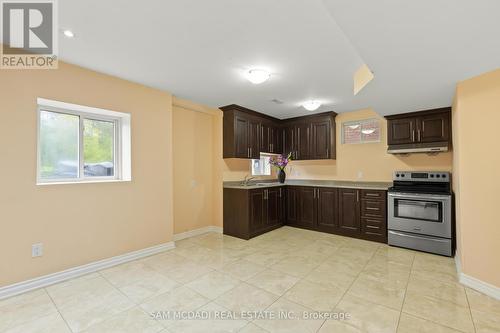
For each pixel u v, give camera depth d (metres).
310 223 4.57
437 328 1.76
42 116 2.60
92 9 1.65
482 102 2.26
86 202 2.70
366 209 3.95
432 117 3.64
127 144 3.09
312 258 3.15
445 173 3.50
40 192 2.38
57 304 2.07
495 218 2.17
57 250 2.48
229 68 2.64
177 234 3.95
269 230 4.46
